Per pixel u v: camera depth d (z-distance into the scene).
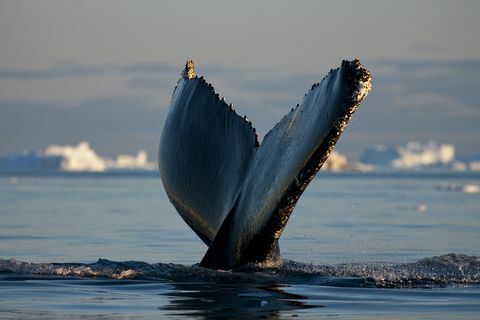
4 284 50.59
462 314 43.53
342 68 43.66
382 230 104.81
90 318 42.06
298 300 46.25
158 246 80.56
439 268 55.78
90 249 77.81
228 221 49.69
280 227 47.84
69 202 170.75
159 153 52.66
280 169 46.56
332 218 127.38
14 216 124.12
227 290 48.28
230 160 49.78
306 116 45.72
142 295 47.53
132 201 177.62
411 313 43.72
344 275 52.78
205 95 51.28
